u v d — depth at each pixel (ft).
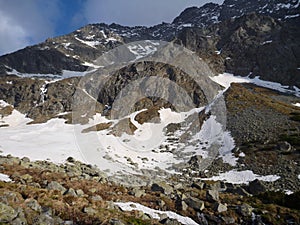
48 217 48.34
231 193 93.71
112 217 54.08
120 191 75.20
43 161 114.62
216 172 146.20
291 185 119.03
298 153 145.07
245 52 429.38
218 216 66.54
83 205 55.93
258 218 67.36
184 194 79.10
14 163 87.97
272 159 145.48
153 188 83.56
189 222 62.23
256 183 105.19
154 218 60.29
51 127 254.88
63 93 381.19
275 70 382.42
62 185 69.21
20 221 45.14
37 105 366.43
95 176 94.89
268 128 182.91
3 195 50.60
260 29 482.28
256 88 324.60
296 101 281.74
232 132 189.37
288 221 67.56
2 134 221.87
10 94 393.91
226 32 524.11
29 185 64.08
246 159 151.02
